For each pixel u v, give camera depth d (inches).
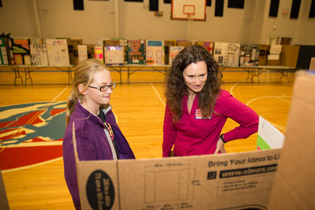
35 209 72.1
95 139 33.7
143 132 134.0
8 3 372.2
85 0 391.5
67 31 400.8
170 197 16.9
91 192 15.8
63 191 80.9
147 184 16.2
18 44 243.3
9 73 330.6
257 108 183.3
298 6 419.5
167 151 54.3
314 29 403.2
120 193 16.2
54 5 386.0
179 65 38.7
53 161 100.2
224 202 17.8
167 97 44.2
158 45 272.5
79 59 260.8
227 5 427.5
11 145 114.7
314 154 11.1
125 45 268.5
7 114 159.3
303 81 11.5
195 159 16.0
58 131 132.8
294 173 12.4
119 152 47.5
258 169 17.4
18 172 91.5
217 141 46.9
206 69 37.8
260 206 18.8
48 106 178.1
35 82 271.4
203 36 437.1
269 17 415.8
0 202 23.1
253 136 130.3
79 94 35.6
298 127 12.1
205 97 40.6
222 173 16.8
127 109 175.2
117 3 389.7
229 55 285.1
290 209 12.8
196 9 400.8
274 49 299.1
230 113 41.6
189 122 43.8
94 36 410.3
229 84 285.4
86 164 14.9
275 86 279.6
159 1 407.8
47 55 250.2
